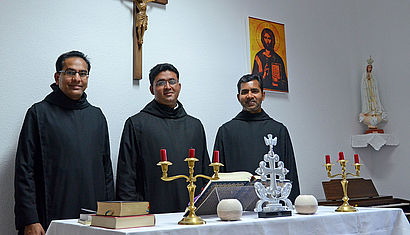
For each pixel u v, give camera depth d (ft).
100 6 13.19
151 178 11.32
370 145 19.88
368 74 19.20
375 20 19.92
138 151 11.43
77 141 10.59
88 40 12.82
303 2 18.70
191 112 14.57
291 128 17.20
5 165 11.13
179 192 11.43
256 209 7.29
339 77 19.33
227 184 7.30
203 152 12.34
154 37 14.10
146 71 13.76
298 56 18.03
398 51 18.98
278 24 17.53
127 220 6.08
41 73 11.93
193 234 5.95
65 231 7.02
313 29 18.81
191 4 15.21
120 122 13.06
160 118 11.97
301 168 17.21
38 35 12.00
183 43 14.78
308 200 7.66
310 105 18.01
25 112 11.57
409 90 18.49
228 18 16.15
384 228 8.16
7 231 11.00
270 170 7.72
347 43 20.03
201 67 15.08
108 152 11.47
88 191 10.51
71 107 10.82
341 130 18.92
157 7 14.30
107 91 12.94
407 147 18.48
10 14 11.66
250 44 16.51
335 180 15.83
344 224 7.57
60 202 10.11
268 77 16.75
